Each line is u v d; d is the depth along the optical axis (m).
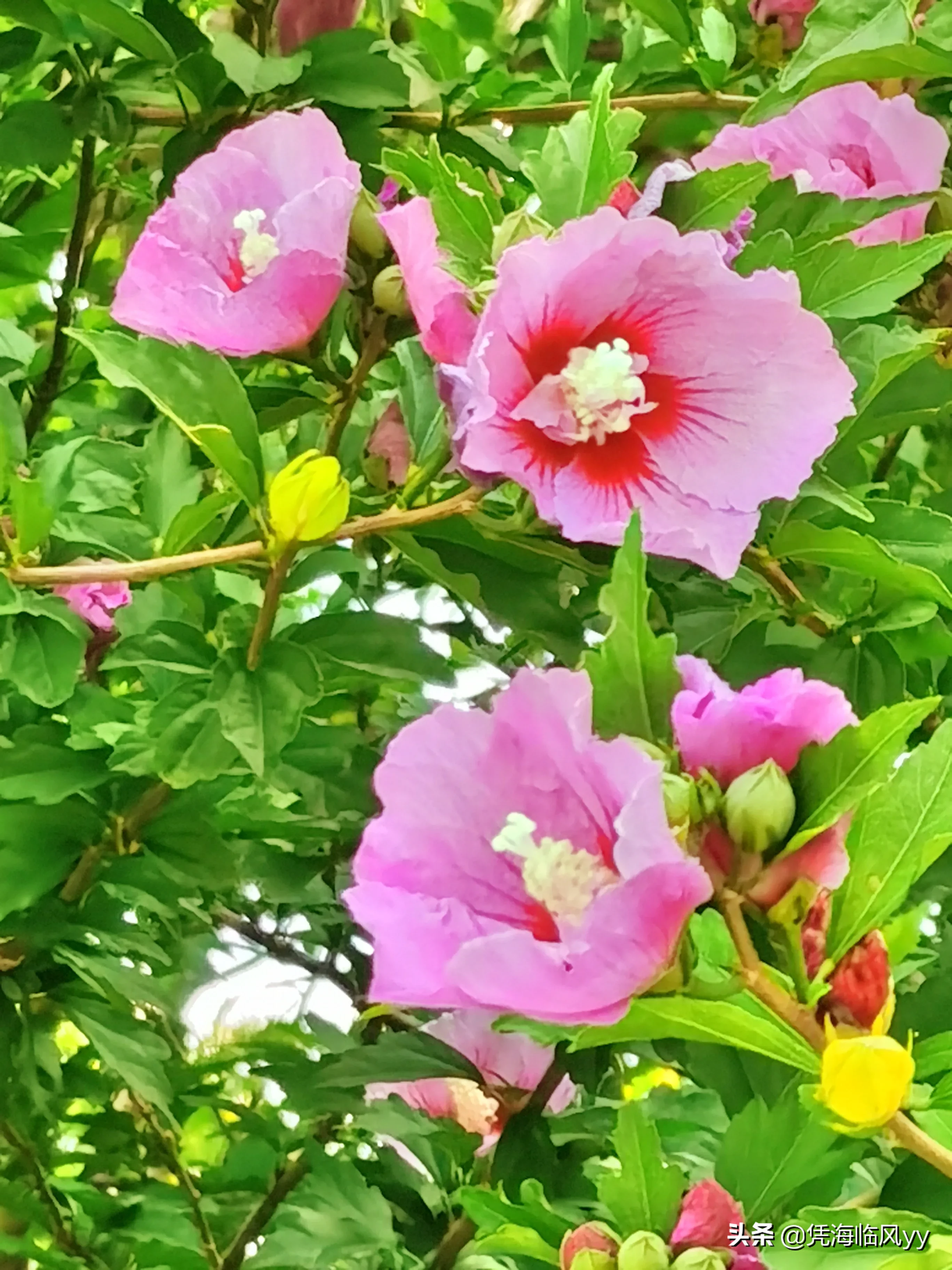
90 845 0.49
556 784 0.32
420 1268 0.54
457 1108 0.54
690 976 0.30
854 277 0.41
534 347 0.37
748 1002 0.31
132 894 0.49
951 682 0.52
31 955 0.50
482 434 0.36
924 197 0.44
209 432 0.38
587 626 0.49
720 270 0.36
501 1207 0.39
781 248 0.41
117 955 0.53
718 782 0.31
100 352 0.38
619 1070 0.55
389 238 0.39
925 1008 0.41
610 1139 0.49
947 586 0.45
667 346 0.38
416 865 0.32
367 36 0.54
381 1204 0.54
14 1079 0.51
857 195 0.47
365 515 0.43
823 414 0.37
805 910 0.31
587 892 0.31
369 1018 0.53
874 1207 0.39
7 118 0.55
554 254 0.35
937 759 0.32
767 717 0.31
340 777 0.48
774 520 0.43
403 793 0.32
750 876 0.31
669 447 0.38
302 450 0.51
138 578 0.40
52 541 0.47
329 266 0.40
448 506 0.40
